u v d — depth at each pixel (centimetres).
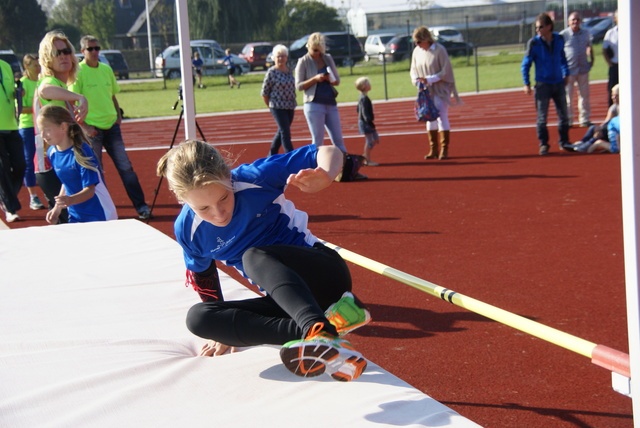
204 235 256
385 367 347
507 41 3938
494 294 445
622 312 404
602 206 690
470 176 897
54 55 586
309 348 208
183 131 1722
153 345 282
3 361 268
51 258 420
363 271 509
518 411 299
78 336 293
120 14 5903
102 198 528
